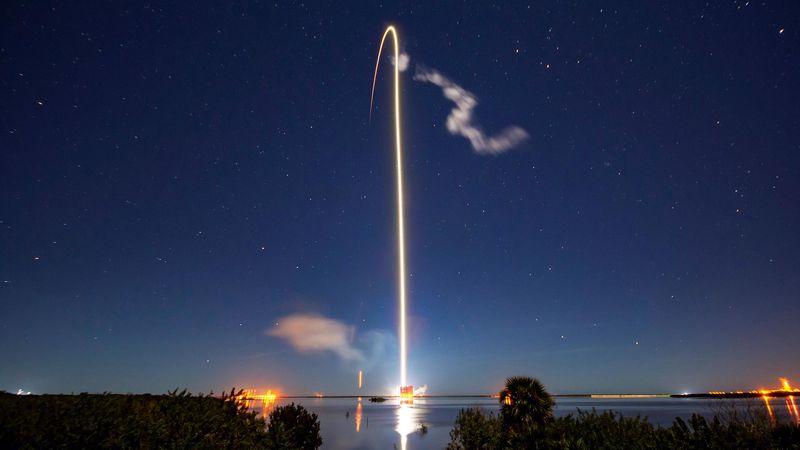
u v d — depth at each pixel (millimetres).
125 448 6359
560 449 11148
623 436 10281
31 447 5828
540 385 17953
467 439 15805
